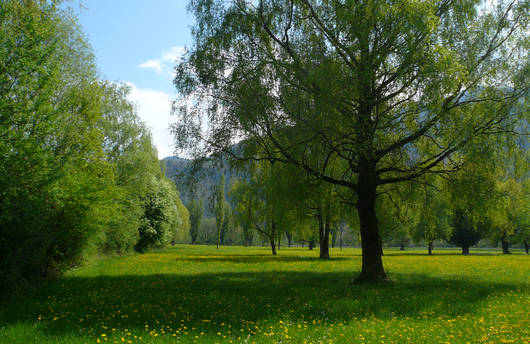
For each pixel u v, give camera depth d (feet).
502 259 154.71
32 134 47.60
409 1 46.19
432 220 71.36
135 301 42.11
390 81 50.78
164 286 56.54
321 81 47.03
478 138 49.37
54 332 27.61
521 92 52.24
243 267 99.76
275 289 53.72
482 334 28.09
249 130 50.31
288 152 52.16
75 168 59.82
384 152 54.08
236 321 32.27
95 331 28.04
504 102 52.39
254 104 49.67
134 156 121.08
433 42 46.78
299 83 49.14
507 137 52.31
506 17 54.95
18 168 44.21
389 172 65.57
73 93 59.52
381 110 54.70
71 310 36.19
